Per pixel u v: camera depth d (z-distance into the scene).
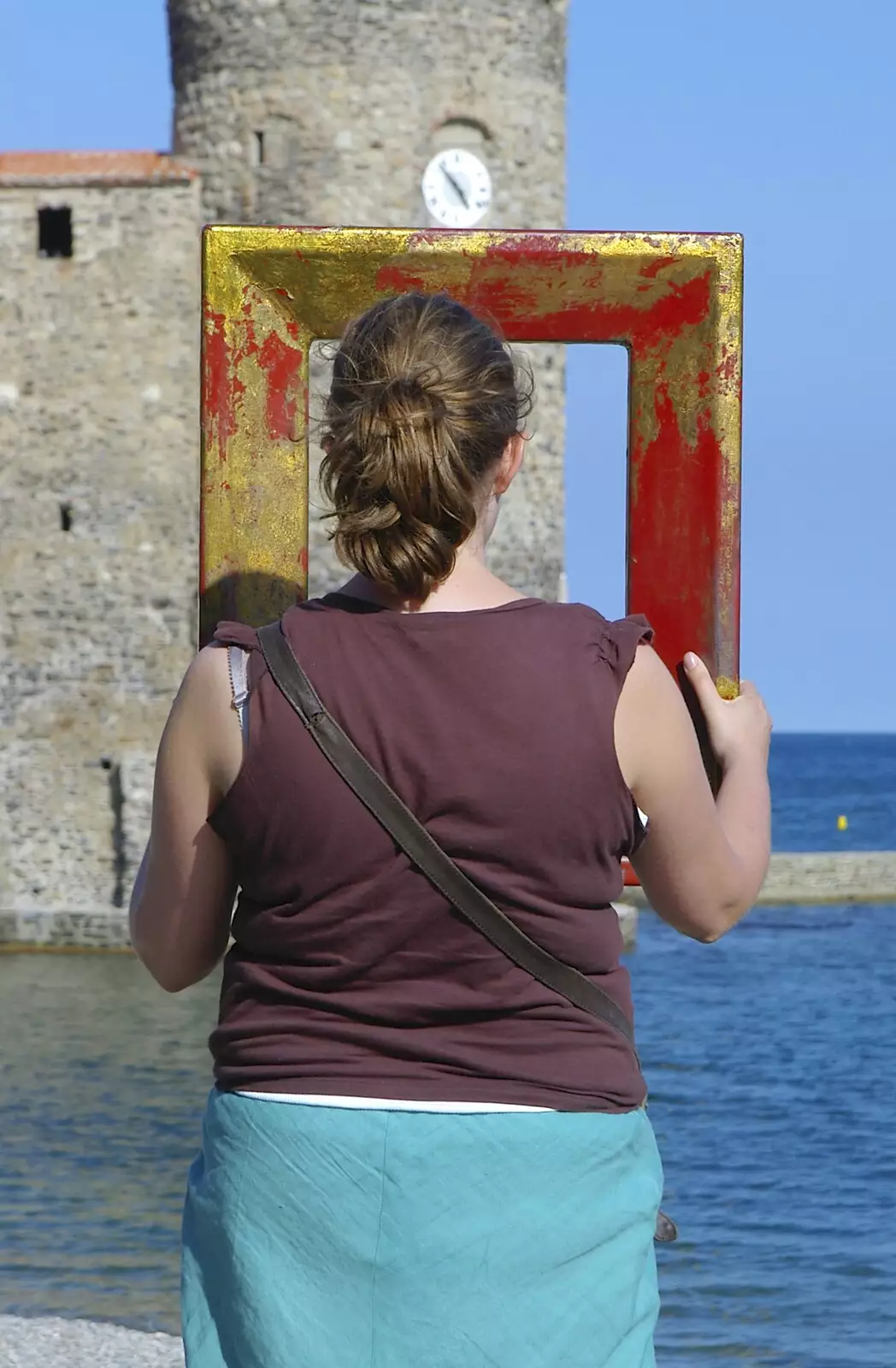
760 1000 54.47
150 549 56.53
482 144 54.69
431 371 4.18
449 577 4.27
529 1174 4.04
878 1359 20.66
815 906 80.50
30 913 55.59
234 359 5.86
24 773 57.16
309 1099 4.07
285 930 4.16
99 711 56.84
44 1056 38.12
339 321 5.88
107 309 56.28
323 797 4.07
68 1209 25.16
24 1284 21.03
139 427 56.44
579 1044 4.14
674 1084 40.69
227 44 54.75
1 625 57.28
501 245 5.83
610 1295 4.08
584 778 4.09
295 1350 4.00
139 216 55.97
